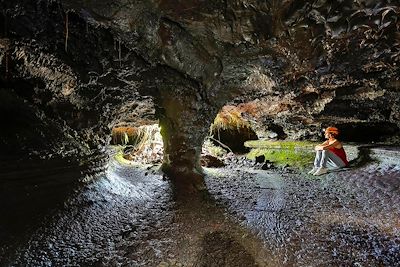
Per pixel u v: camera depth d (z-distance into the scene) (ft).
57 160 14.47
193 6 12.68
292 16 13.19
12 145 12.73
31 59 13.34
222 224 13.48
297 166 29.43
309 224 13.35
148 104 22.74
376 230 12.33
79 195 14.08
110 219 12.94
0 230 9.59
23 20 11.50
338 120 31.55
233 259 10.44
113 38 14.05
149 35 14.07
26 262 9.05
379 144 30.60
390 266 9.68
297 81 22.22
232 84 21.12
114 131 38.65
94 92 17.30
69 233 11.04
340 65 18.83
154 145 35.96
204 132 22.77
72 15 12.28
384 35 14.88
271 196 18.30
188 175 21.58
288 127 36.17
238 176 24.93
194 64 17.22
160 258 10.30
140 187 18.79
